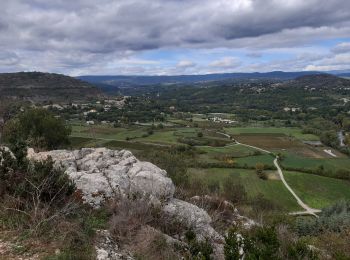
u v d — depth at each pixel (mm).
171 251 7512
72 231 7078
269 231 8227
